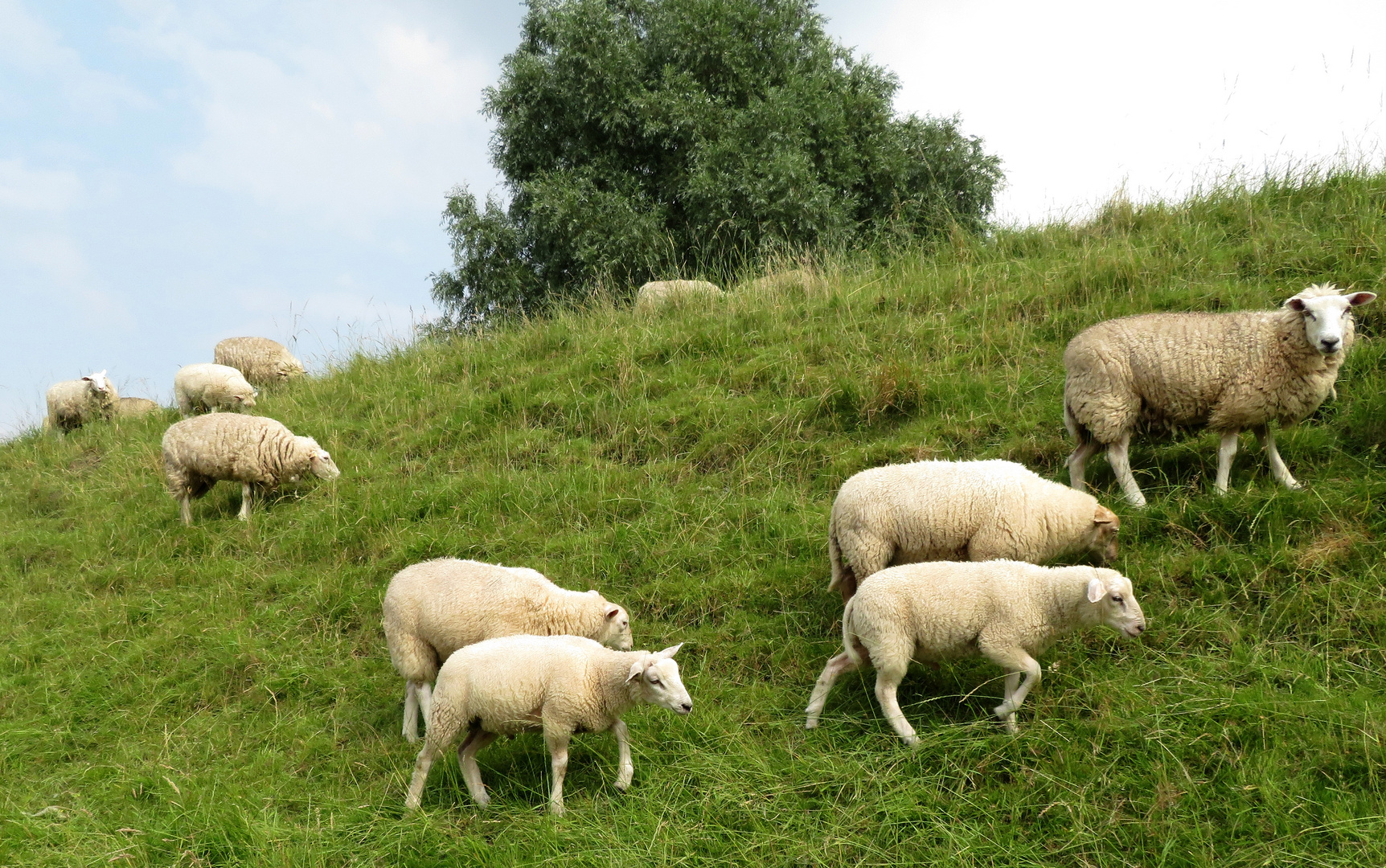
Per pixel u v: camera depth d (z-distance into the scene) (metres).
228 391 12.06
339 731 5.65
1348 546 5.09
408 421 10.04
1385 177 9.16
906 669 4.68
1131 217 10.17
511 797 4.73
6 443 13.59
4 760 5.62
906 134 19.28
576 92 20.17
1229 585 5.16
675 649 4.73
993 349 8.21
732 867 4.07
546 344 10.98
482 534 7.46
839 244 16.61
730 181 17.59
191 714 6.07
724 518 7.04
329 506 8.40
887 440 7.46
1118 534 5.74
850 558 5.46
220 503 9.32
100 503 9.98
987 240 11.49
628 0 22.08
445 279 20.62
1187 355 5.73
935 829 4.08
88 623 7.33
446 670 4.62
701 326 10.25
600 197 19.02
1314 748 4.08
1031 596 4.57
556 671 4.57
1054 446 6.77
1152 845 3.84
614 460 8.38
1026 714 4.66
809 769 4.54
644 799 4.51
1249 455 6.16
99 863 4.45
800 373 8.66
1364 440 5.95
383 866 4.32
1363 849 3.58
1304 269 7.84
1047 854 3.90
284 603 7.13
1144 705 4.50
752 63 20.59
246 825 4.60
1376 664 4.52
